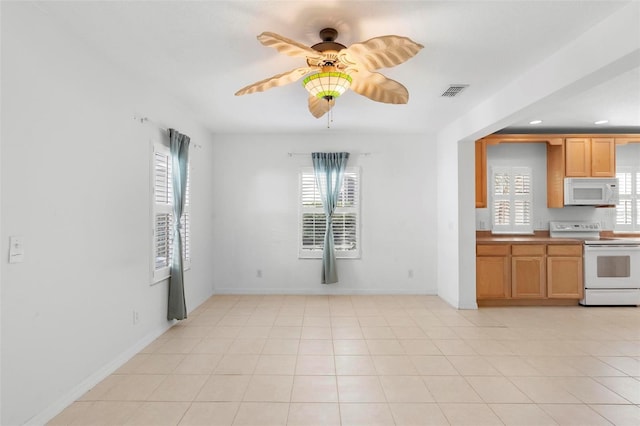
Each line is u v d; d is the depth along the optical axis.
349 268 5.61
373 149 5.64
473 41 2.57
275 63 2.97
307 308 4.83
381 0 2.08
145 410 2.36
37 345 2.17
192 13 2.22
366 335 3.80
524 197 5.64
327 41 2.43
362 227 5.62
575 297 4.94
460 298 4.81
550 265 4.94
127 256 3.15
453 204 4.96
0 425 1.93
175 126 4.10
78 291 2.52
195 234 4.81
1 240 1.94
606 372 2.96
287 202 5.63
